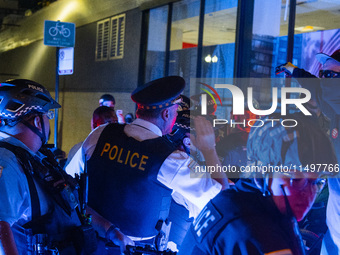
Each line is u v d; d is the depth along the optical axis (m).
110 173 2.18
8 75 16.36
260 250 1.25
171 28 8.18
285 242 1.28
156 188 2.12
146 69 8.70
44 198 1.79
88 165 2.27
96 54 10.38
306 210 1.35
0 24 16.59
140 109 2.25
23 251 1.78
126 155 2.17
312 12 6.00
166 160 2.11
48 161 1.93
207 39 7.35
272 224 1.30
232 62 6.72
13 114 1.82
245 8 6.49
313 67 6.00
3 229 1.65
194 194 2.11
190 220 2.32
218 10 7.11
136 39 8.88
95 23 10.45
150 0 8.45
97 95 10.27
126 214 2.13
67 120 11.73
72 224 1.87
